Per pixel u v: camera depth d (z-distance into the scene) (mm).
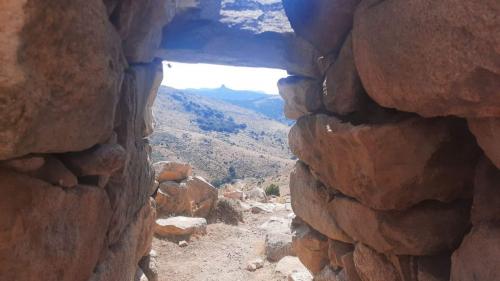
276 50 3242
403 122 2018
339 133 2291
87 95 1516
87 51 1466
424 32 1552
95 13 1507
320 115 2672
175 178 7668
